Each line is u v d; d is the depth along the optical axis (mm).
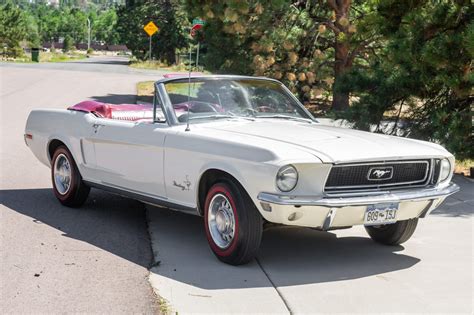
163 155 6340
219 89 6852
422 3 11305
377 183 5633
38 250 6062
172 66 57781
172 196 6387
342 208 5332
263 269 5715
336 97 22125
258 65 20641
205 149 5840
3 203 7996
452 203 8656
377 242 6719
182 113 6527
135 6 68875
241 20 20078
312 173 5285
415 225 6395
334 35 22656
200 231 6953
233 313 4668
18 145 12562
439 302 4992
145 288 5109
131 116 7887
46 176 9812
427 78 10648
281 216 5277
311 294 5098
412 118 11734
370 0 12789
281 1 19891
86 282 5219
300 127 6391
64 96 23547
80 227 6988
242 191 5586
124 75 39906
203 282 5312
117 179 7047
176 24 64312
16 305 4691
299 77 21219
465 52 10055
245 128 6219
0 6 89312
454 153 10289
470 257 6223
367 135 6270
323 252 6328
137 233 6820
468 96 10836
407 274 5668
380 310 4797
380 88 11375
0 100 21109
